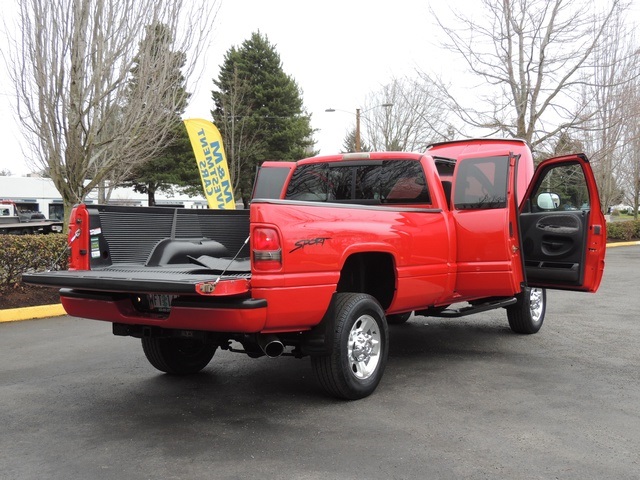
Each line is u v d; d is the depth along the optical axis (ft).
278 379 18.99
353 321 16.21
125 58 39.40
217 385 18.34
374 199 21.50
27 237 34.14
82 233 15.89
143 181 124.16
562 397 16.69
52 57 37.09
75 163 39.17
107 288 14.17
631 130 70.08
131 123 39.63
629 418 14.92
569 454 12.67
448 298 20.85
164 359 18.78
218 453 12.89
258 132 124.16
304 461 12.42
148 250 17.21
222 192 51.11
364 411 15.60
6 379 19.22
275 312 14.21
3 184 132.36
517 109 59.67
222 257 18.56
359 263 18.13
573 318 29.58
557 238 22.38
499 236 19.97
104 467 12.22
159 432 14.23
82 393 17.58
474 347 23.32
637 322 28.40
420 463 12.26
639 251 77.36
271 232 14.16
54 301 33.53
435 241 19.45
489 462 12.28
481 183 20.52
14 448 13.29
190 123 50.44
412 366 20.35
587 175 21.36
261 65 131.75
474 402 16.29
